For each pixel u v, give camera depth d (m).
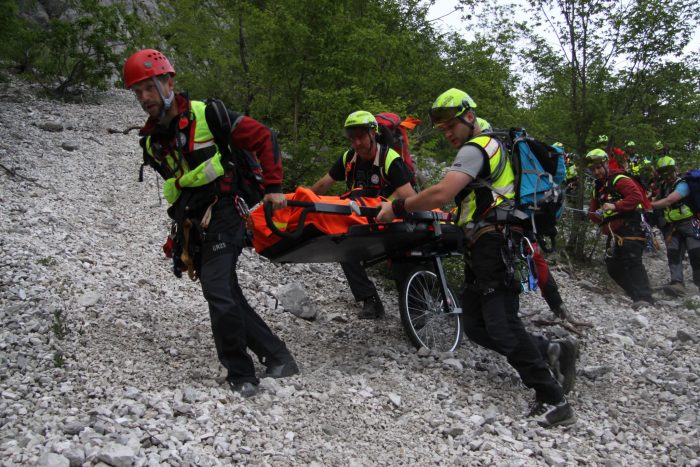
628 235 8.27
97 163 9.60
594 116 10.42
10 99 12.30
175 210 3.99
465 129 4.26
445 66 11.02
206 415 3.48
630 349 6.14
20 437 3.08
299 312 5.84
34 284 5.11
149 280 5.89
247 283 6.29
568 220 10.17
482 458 3.49
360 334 5.62
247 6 9.50
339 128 8.08
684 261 11.87
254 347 4.34
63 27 13.38
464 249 4.29
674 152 11.50
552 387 4.09
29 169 8.63
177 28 12.66
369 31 8.73
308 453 3.33
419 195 4.01
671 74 10.29
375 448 3.51
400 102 8.95
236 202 3.91
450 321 5.53
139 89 3.66
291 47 8.66
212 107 3.76
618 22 10.12
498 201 4.10
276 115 9.48
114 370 4.09
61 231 6.59
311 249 4.70
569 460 3.61
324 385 4.25
